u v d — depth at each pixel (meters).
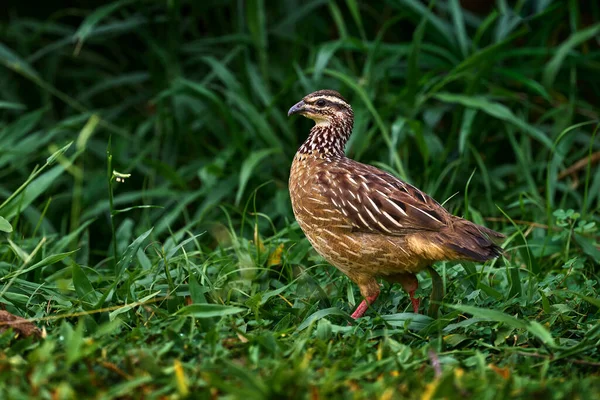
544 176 12.66
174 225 13.23
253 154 11.95
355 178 8.78
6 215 10.34
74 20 15.96
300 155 9.48
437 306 8.32
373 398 5.89
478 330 7.83
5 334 6.87
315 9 14.70
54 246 10.38
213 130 13.24
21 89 14.96
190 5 14.96
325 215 8.76
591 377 6.55
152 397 5.82
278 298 8.83
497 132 13.34
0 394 5.73
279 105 13.33
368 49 12.76
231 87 12.83
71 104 13.56
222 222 12.27
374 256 8.52
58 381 6.07
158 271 8.73
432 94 12.28
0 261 9.51
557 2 12.88
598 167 12.16
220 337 7.21
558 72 13.62
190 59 13.81
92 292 8.15
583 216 10.73
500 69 12.41
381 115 12.17
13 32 14.73
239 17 13.95
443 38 13.31
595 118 13.06
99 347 6.73
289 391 5.85
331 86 13.27
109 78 14.75
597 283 9.30
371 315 8.77
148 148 13.19
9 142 12.55
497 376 6.42
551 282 9.06
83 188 13.46
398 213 8.33
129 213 13.39
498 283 9.40
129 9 15.69
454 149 12.91
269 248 9.70
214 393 5.96
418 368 6.78
